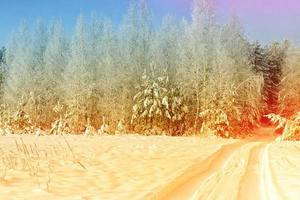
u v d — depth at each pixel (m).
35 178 11.40
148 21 45.84
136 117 42.38
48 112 48.56
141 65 44.97
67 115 44.16
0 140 25.70
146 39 45.56
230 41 47.56
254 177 12.32
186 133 42.88
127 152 18.67
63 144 22.25
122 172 13.01
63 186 10.38
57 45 50.81
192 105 43.75
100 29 47.72
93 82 45.34
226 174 12.97
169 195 9.58
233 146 24.83
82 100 44.56
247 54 51.50
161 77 42.91
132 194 9.41
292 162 16.22
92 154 17.42
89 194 9.40
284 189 10.06
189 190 10.23
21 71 49.75
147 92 42.25
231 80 43.66
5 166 13.14
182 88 43.31
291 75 51.38
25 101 47.78
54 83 49.47
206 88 42.38
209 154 19.20
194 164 15.42
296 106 50.62
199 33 44.38
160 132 42.62
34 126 43.16
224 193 9.72
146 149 20.25
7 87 50.78
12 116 45.47
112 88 43.72
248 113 46.56
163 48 45.53
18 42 53.72
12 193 9.35
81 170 13.11
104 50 45.53
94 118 45.19
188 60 43.56
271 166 14.88
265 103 60.66
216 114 41.53
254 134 47.72
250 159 17.47
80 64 45.47
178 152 19.64
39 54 53.41
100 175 12.29
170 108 42.75
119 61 44.47
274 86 68.88
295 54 52.78
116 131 41.25
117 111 43.38
